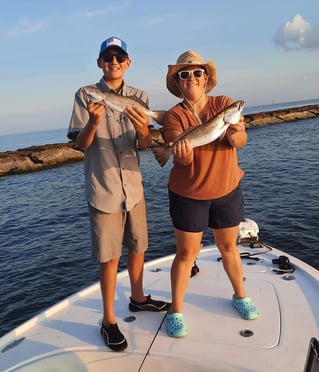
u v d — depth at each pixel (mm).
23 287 7812
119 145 2957
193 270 3834
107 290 2883
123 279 3984
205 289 3527
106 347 2740
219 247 3143
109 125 2953
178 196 2988
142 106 3119
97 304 3453
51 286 7746
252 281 3588
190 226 2949
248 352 2512
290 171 18203
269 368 2338
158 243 9609
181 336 2756
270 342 2609
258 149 28969
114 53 2986
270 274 3715
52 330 3041
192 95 2982
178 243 3049
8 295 7500
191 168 2932
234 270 3102
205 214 2992
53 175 26969
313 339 1889
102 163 2916
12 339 2939
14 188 22812
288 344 2566
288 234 9273
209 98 3154
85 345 2783
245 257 4148
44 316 3242
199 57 2965
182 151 2727
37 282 7996
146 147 3086
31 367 2596
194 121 2998
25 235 11836
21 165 30156
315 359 1771
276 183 15719
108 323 2818
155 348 2666
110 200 2877
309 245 8492
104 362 2664
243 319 2945
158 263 4305
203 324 2918
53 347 2795
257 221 10594
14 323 6410
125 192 2939
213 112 3023
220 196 2945
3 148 98750
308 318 2871
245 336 2709
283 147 28453
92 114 2652
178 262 3041
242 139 2924
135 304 3229
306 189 13984
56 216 14070
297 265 3818
